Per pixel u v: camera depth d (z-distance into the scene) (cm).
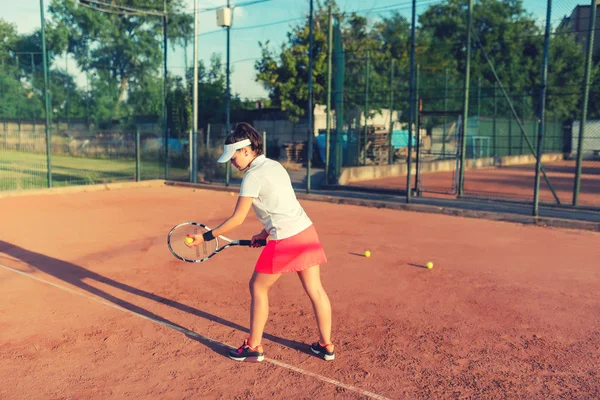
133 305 558
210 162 2016
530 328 498
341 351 445
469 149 3020
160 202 1370
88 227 998
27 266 712
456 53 3447
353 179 2084
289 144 2716
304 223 406
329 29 1566
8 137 2969
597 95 3170
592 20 1194
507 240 907
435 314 534
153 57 3547
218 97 3095
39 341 464
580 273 690
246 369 412
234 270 693
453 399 367
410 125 1340
